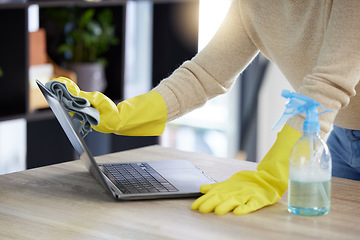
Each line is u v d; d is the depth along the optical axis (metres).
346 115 1.67
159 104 1.55
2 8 2.59
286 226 1.20
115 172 1.52
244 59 1.65
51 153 3.18
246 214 1.26
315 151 1.23
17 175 1.56
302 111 1.21
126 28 3.21
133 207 1.31
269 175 1.33
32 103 2.93
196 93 1.60
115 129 1.48
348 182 1.50
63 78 1.48
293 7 1.49
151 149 1.85
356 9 1.28
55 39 3.16
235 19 1.62
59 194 1.41
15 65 2.82
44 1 2.77
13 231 1.18
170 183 1.45
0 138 3.19
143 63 4.01
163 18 3.38
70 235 1.16
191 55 3.32
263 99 3.81
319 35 1.47
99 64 3.19
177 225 1.21
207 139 4.07
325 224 1.21
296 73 1.61
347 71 1.29
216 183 1.37
